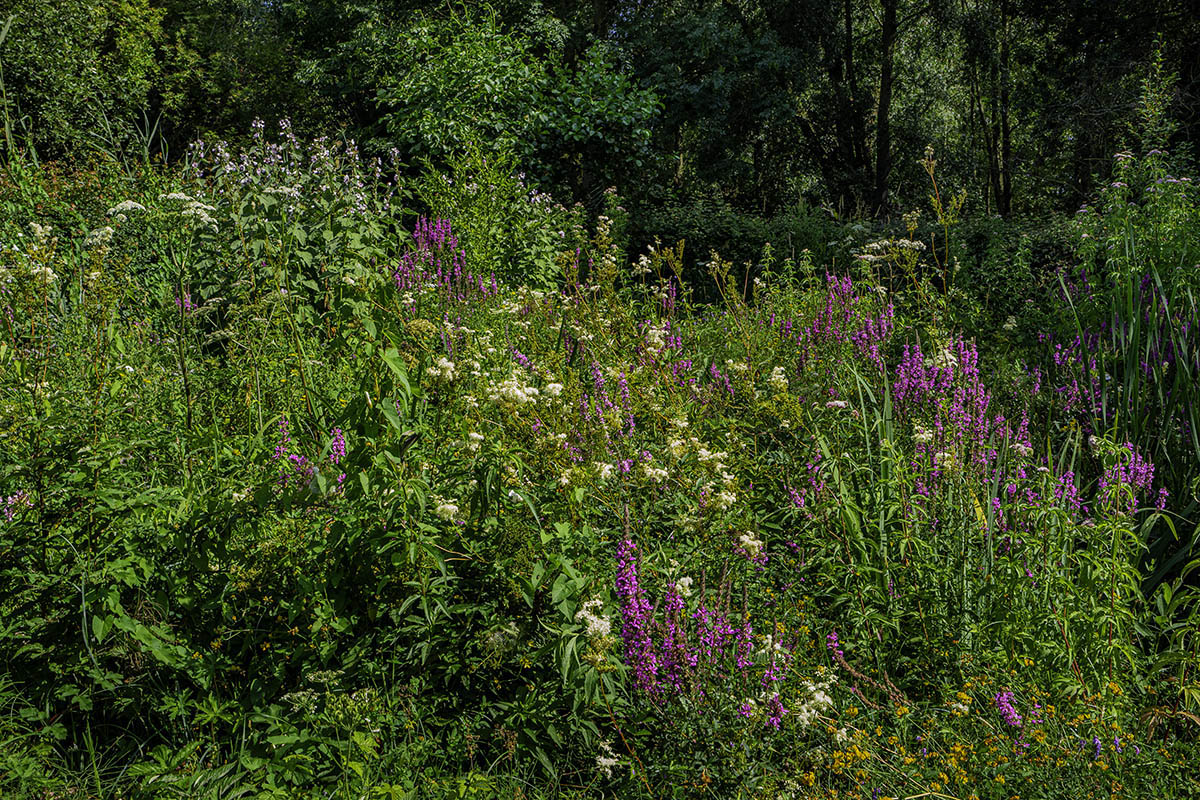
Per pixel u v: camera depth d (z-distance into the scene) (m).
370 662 3.29
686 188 23.12
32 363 3.91
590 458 3.80
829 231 14.40
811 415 4.92
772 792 2.87
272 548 3.32
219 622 3.36
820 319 6.55
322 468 3.54
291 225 6.52
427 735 3.14
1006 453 5.00
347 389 4.45
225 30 29.33
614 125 14.70
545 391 3.83
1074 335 7.38
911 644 3.95
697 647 3.26
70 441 3.34
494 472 3.38
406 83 14.03
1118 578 4.02
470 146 10.34
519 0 21.84
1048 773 2.93
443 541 3.46
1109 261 7.20
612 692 3.22
